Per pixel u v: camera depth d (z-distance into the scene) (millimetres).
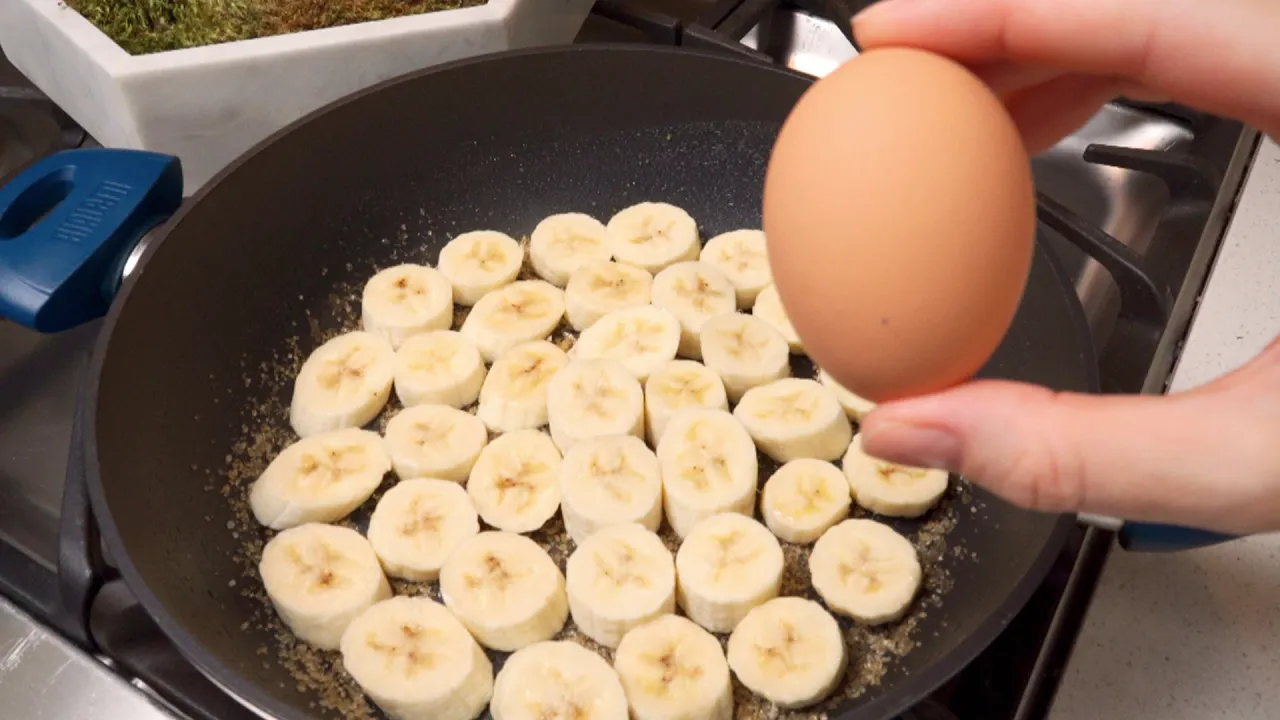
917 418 302
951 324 301
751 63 451
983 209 300
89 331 443
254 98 448
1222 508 295
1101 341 438
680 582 408
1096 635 369
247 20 454
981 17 323
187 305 413
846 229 302
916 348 303
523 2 461
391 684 379
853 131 304
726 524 415
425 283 467
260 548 414
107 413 376
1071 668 364
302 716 331
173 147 453
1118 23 318
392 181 463
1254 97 314
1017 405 298
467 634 392
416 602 396
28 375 435
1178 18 314
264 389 439
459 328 478
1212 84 318
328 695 387
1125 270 424
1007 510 404
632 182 490
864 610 397
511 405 445
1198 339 423
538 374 450
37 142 481
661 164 487
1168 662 364
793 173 310
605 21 520
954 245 298
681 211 487
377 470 430
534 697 380
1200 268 439
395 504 422
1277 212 456
